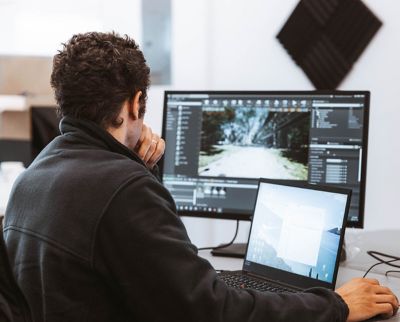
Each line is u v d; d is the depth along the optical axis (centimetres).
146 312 101
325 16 253
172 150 181
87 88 111
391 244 181
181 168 180
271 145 172
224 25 285
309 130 169
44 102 282
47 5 379
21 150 279
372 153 248
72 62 113
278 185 146
